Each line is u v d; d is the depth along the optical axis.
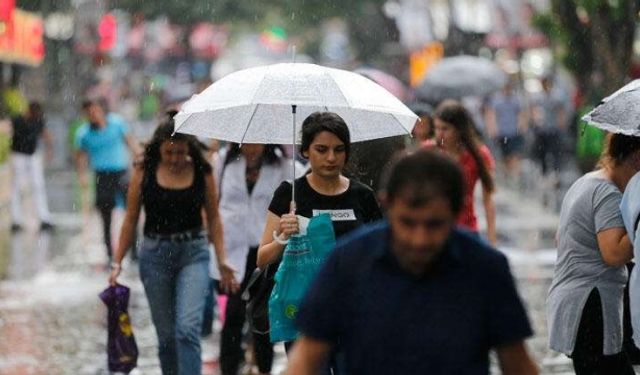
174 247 20.80
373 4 125.88
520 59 95.50
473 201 23.92
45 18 93.25
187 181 20.73
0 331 28.92
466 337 10.48
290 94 17.67
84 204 47.50
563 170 68.75
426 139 25.58
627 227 15.91
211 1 129.75
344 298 10.65
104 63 111.50
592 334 16.70
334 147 17.17
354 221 17.33
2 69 74.88
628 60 53.34
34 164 50.75
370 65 130.00
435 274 10.51
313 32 161.62
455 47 104.81
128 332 21.06
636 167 16.52
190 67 133.88
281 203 17.52
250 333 24.11
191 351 20.50
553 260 40.00
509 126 69.62
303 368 10.77
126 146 42.47
